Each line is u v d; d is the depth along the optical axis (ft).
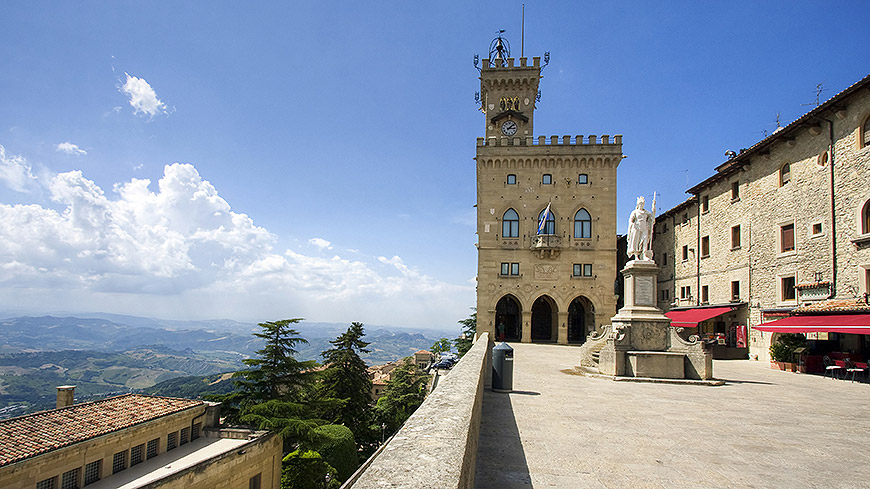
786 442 30.07
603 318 156.04
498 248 161.79
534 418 36.06
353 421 150.20
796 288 95.96
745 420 36.70
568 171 162.81
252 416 101.40
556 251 159.02
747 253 116.57
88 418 91.81
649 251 66.23
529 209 162.50
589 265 159.33
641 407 41.29
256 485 97.25
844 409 42.73
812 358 79.51
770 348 90.74
